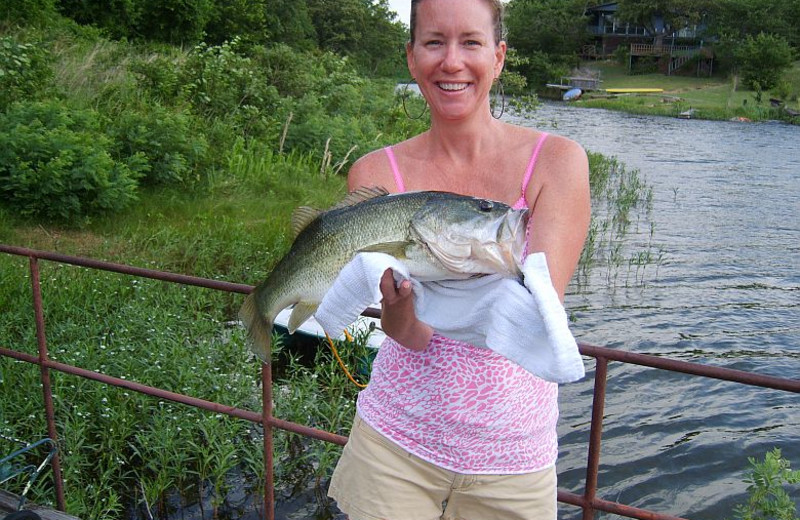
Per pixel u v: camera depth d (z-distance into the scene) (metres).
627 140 33.56
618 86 75.69
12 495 3.51
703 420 6.89
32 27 19.17
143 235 10.27
